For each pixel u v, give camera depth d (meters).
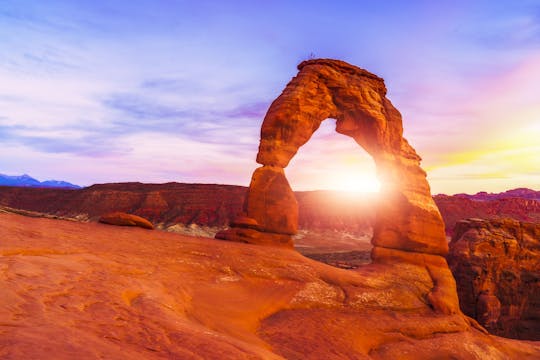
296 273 16.20
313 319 13.43
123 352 4.20
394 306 16.94
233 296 12.85
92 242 13.37
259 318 12.38
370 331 14.16
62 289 6.72
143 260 12.84
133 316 6.09
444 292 19.31
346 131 24.09
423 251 21.78
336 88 22.81
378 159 23.44
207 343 5.40
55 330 4.39
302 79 22.19
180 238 17.11
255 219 20.97
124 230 16.92
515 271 33.41
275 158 21.67
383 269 20.36
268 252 17.34
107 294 7.15
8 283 6.22
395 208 22.36
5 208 25.66
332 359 10.55
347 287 16.78
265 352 6.30
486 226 35.81
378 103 23.41
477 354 15.34
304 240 99.62
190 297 11.09
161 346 4.87
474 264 32.59
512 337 32.41
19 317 4.71
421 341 15.08
